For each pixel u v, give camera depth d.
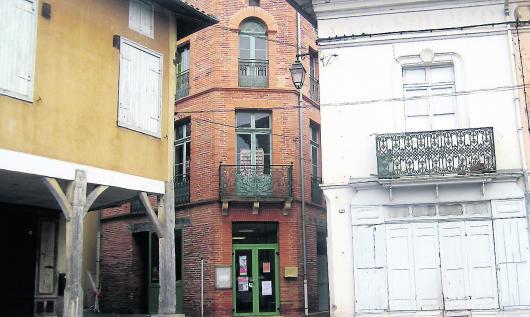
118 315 20.27
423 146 13.78
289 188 19.14
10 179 10.77
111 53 12.22
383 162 13.81
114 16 12.41
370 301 13.66
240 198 18.70
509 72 14.12
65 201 10.81
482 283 13.40
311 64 21.45
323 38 14.84
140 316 19.45
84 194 11.09
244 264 18.97
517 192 13.52
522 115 13.91
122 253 21.67
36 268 13.70
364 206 14.05
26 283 13.45
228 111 19.47
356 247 13.93
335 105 14.60
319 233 20.84
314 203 20.44
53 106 10.87
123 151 12.12
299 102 20.03
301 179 19.39
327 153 14.45
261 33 20.31
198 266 18.95
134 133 12.45
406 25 14.66
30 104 10.47
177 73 21.14
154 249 21.19
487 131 13.60
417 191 13.92
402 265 13.73
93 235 22.98
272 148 19.52
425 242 13.77
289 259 18.91
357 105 14.53
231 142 19.33
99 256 22.64
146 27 13.17
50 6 11.10
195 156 19.78
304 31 20.91
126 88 12.43
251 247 19.09
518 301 13.17
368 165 14.23
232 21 19.98
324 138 14.51
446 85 14.55
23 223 13.61
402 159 13.79
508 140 13.84
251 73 19.94
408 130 14.45
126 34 12.64
